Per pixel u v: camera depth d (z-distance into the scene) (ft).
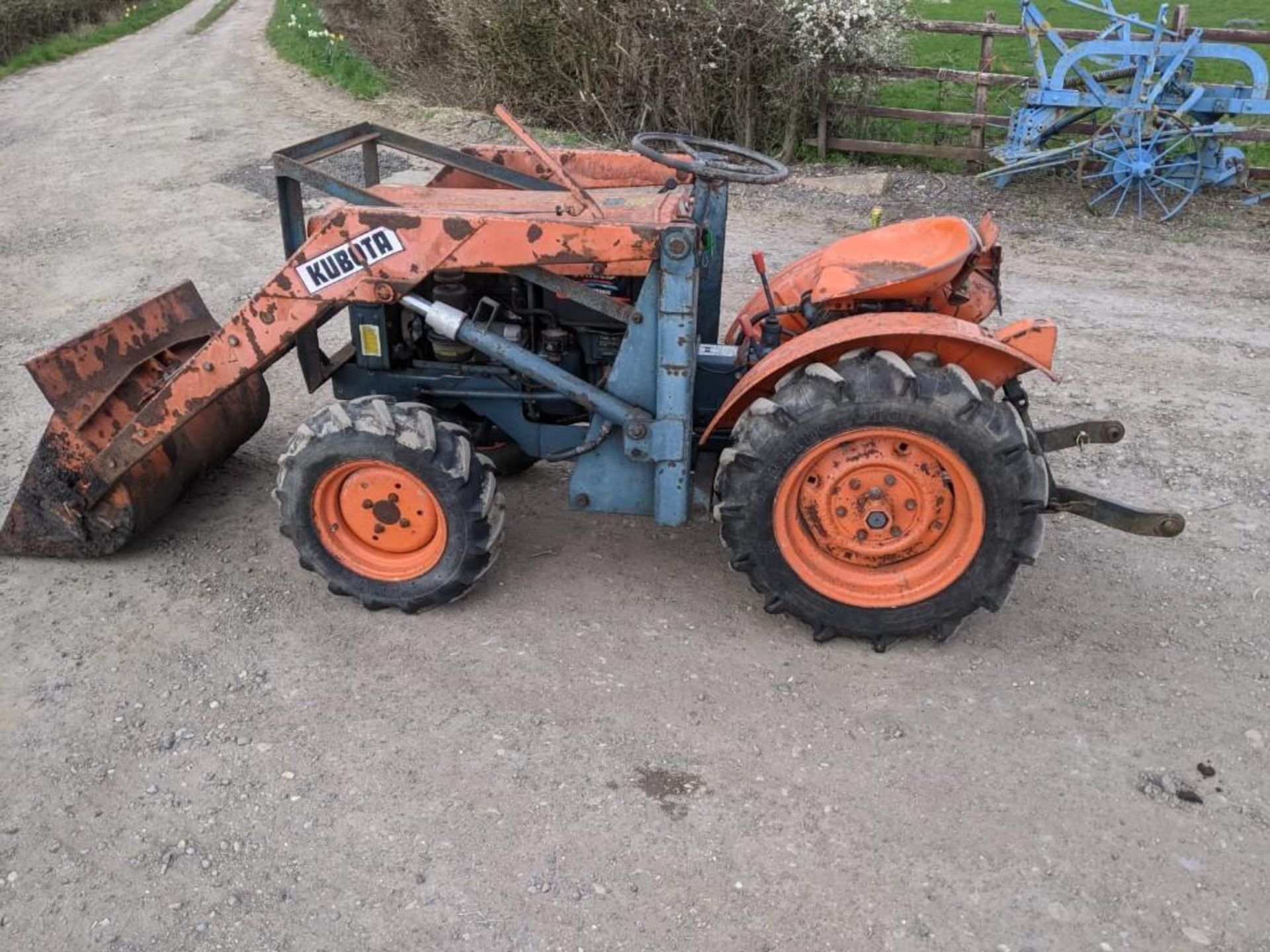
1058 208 31.91
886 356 11.45
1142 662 12.28
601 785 10.55
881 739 11.14
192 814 10.29
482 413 13.97
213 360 12.71
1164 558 14.24
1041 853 9.78
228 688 11.94
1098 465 16.66
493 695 11.75
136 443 13.12
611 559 14.28
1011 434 11.27
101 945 9.00
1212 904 9.28
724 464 11.85
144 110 48.29
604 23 37.50
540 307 13.48
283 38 69.10
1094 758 10.87
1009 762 10.83
